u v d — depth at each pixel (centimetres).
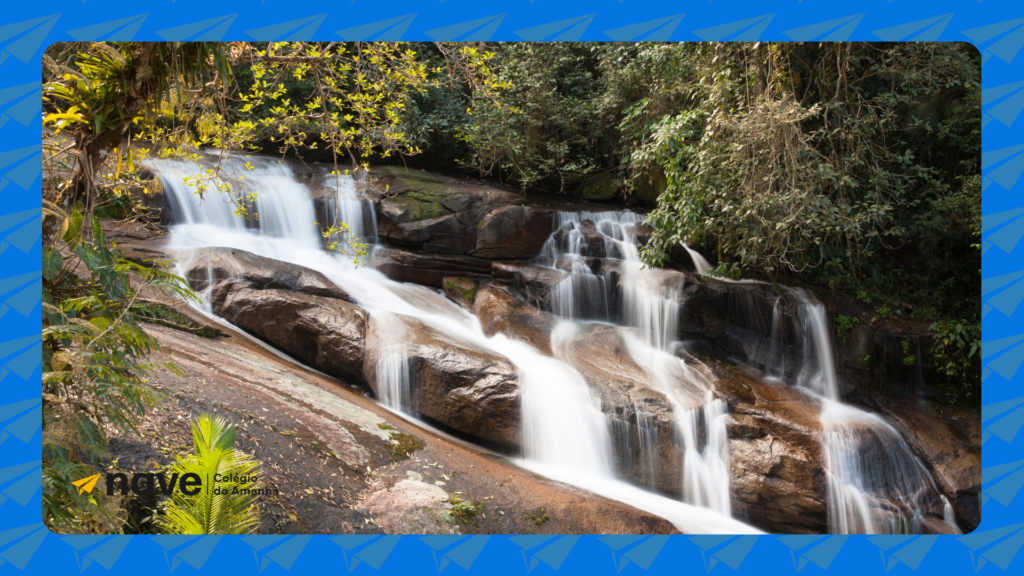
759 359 979
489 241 1132
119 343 370
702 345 994
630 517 584
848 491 734
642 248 1005
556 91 1348
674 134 909
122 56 367
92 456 365
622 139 1270
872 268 1135
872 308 1047
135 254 890
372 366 802
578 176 1373
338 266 1075
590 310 1047
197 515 351
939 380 988
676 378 870
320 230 1129
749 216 884
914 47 946
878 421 871
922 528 736
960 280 1141
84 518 370
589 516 575
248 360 742
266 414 587
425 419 789
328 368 838
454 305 1041
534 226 1154
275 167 1211
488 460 699
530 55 1299
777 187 864
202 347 728
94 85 366
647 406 769
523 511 557
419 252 1128
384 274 1081
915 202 1034
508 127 1279
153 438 473
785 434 767
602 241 1145
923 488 780
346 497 509
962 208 1031
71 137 379
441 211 1146
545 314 1005
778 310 987
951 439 860
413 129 1289
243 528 381
